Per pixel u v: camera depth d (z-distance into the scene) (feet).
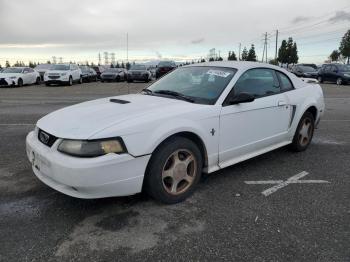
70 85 79.92
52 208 11.89
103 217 11.29
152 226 10.76
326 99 48.52
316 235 10.32
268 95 15.88
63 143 10.79
